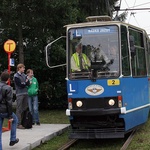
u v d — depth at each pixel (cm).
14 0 1452
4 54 1831
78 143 1030
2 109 792
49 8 1511
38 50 1811
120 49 970
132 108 1017
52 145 984
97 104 962
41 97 1867
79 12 2022
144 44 1175
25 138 995
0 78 840
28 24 1627
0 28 1664
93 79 966
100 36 988
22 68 1152
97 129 968
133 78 1038
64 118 1504
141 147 915
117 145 982
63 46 1817
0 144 802
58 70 1855
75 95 979
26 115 1158
